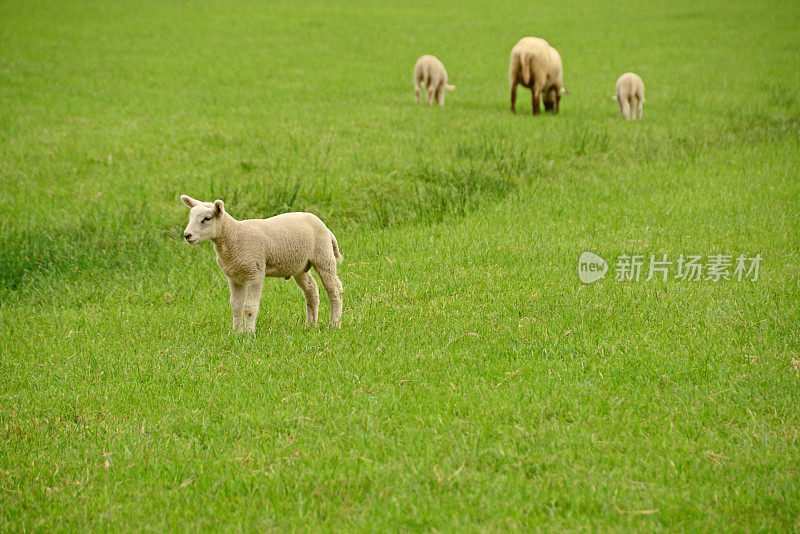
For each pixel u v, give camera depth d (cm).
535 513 616
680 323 1003
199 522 631
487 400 810
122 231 1523
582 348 932
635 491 641
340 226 1562
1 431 811
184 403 862
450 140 2131
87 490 700
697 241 1330
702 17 4894
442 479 666
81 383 927
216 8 5419
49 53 3703
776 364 865
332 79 3319
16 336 1099
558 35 4522
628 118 2436
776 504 614
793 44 3859
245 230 991
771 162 1839
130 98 2812
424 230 1481
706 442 714
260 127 2309
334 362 927
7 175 1844
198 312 1156
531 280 1194
